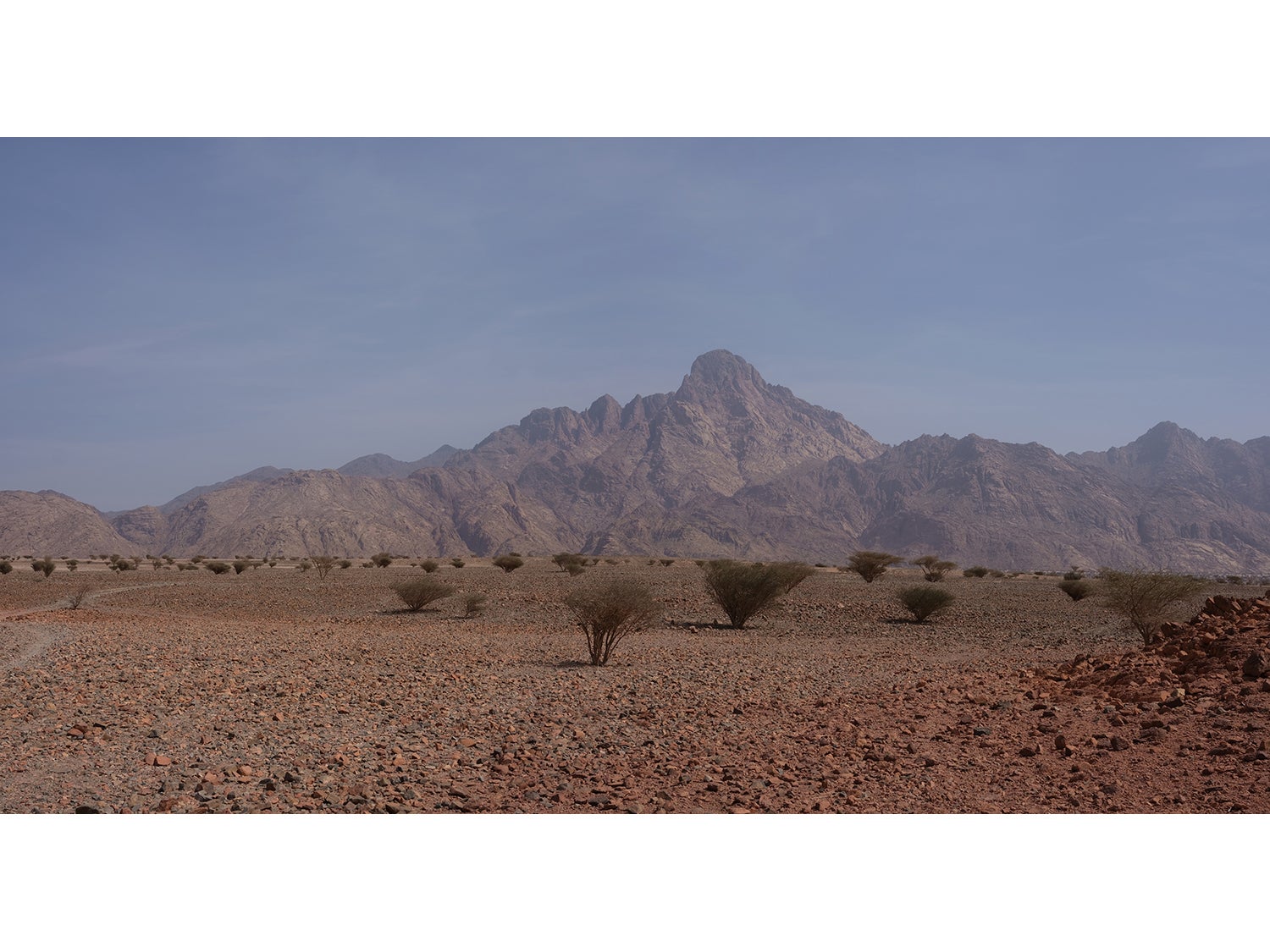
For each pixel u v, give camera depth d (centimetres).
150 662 2072
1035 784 933
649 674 1942
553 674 1953
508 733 1247
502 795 923
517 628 3325
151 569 10788
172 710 1394
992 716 1266
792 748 1134
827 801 895
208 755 1077
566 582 5838
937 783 956
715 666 2108
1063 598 4516
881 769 1019
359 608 4462
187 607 4650
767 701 1538
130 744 1136
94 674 1834
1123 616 3175
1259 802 807
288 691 1609
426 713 1399
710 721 1338
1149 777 918
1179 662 1413
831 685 1744
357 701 1526
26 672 1881
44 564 8406
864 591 5012
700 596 4431
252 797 894
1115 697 1266
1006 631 3144
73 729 1208
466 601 4025
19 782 949
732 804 886
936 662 2223
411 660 2188
